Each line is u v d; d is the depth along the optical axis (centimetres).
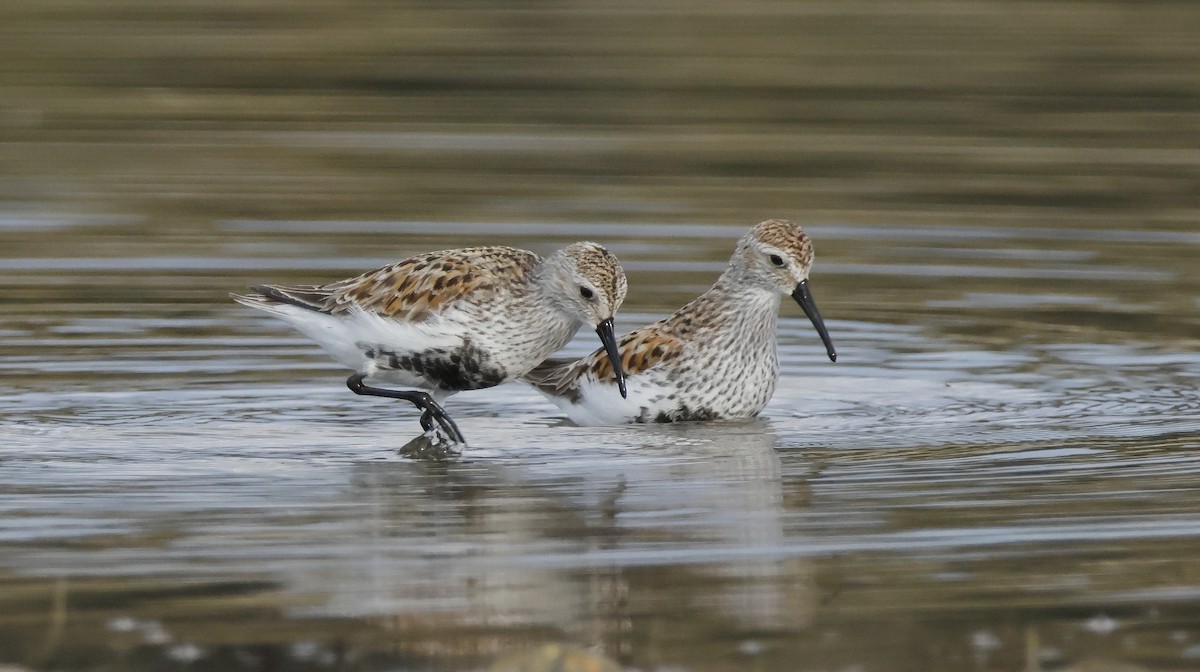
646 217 2092
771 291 1392
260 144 2453
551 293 1363
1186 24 3262
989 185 2259
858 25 3259
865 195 2216
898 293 1803
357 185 2238
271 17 3256
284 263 1881
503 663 805
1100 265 1905
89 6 3300
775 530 1031
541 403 1475
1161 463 1190
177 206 2133
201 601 899
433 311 1341
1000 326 1678
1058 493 1110
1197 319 1692
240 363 1549
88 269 1858
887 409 1398
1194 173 2322
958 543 1001
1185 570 948
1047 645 841
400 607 891
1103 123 2602
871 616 880
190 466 1201
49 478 1157
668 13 3334
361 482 1160
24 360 1530
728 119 2623
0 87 2720
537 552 988
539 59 2972
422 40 3097
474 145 2466
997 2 3431
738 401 1390
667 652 837
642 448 1277
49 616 874
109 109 2625
